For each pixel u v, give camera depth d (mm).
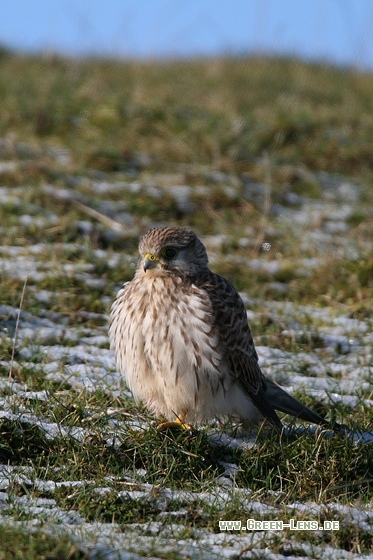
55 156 17578
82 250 14016
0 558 6309
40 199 15461
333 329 12445
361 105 22547
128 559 6559
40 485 7828
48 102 20172
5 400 9305
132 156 18016
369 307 13078
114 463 8242
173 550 6754
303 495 8055
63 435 8570
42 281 12820
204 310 8945
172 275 9078
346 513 7672
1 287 12445
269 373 11008
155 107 20016
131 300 9211
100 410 9133
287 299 13297
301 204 17203
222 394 9117
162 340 8945
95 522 7285
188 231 9359
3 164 16703
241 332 9234
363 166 19047
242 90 23500
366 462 8469
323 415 10031
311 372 11234
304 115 20438
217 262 14336
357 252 14695
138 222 15523
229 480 8242
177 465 8250
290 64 28031
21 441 8414
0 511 7238
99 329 11906
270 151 19047
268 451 8531
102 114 19547
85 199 15758
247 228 15812
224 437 9195
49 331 11633
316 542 7285
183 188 16797
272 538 7230
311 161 18938
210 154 18266
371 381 10766
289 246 15188
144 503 7625
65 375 10320
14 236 14203
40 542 6547
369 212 16656
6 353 10766
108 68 25688
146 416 9234
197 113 20375
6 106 19578
